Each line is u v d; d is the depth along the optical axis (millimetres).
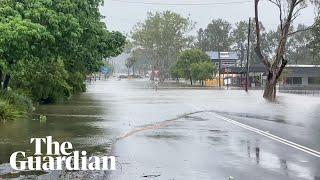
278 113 27844
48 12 21828
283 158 12305
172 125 20406
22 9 21328
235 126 20203
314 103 38562
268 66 45844
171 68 119250
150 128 19141
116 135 16734
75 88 45531
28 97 29625
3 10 20828
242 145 14586
